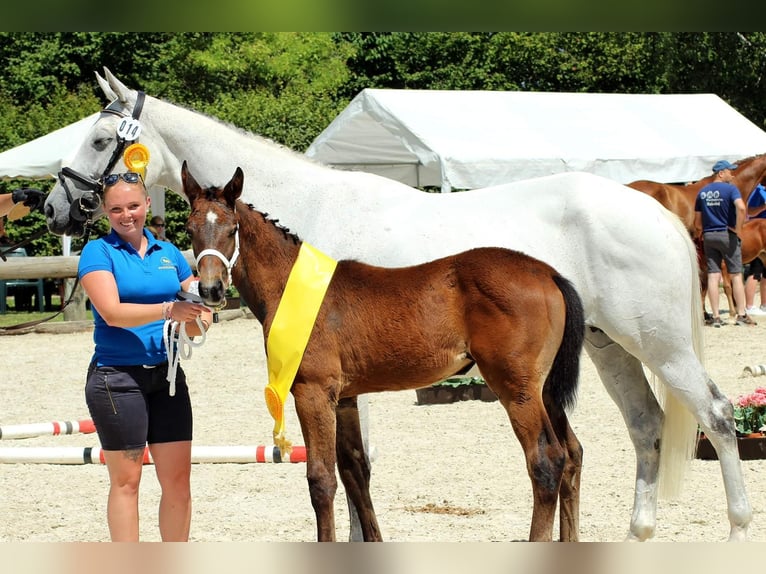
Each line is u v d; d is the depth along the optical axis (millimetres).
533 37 40750
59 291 29516
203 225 6617
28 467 11328
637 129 22531
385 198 8188
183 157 8906
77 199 8977
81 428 12422
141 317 6344
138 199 6605
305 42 39406
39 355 20328
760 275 23328
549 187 8086
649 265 7754
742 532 7477
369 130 21547
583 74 39469
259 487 10258
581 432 12719
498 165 19641
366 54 44188
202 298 6520
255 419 13930
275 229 7051
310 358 6699
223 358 19547
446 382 14930
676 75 35938
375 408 14586
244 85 39062
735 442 7637
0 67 34781
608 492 9805
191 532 8586
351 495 7418
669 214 8125
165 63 36281
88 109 31172
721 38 34469
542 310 6574
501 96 22531
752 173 21594
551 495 6469
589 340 8305
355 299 6750
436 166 19781
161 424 6668
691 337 7871
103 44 35500
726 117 24062
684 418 7906
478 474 10570
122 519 6461
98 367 6473
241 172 6699
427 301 6688
